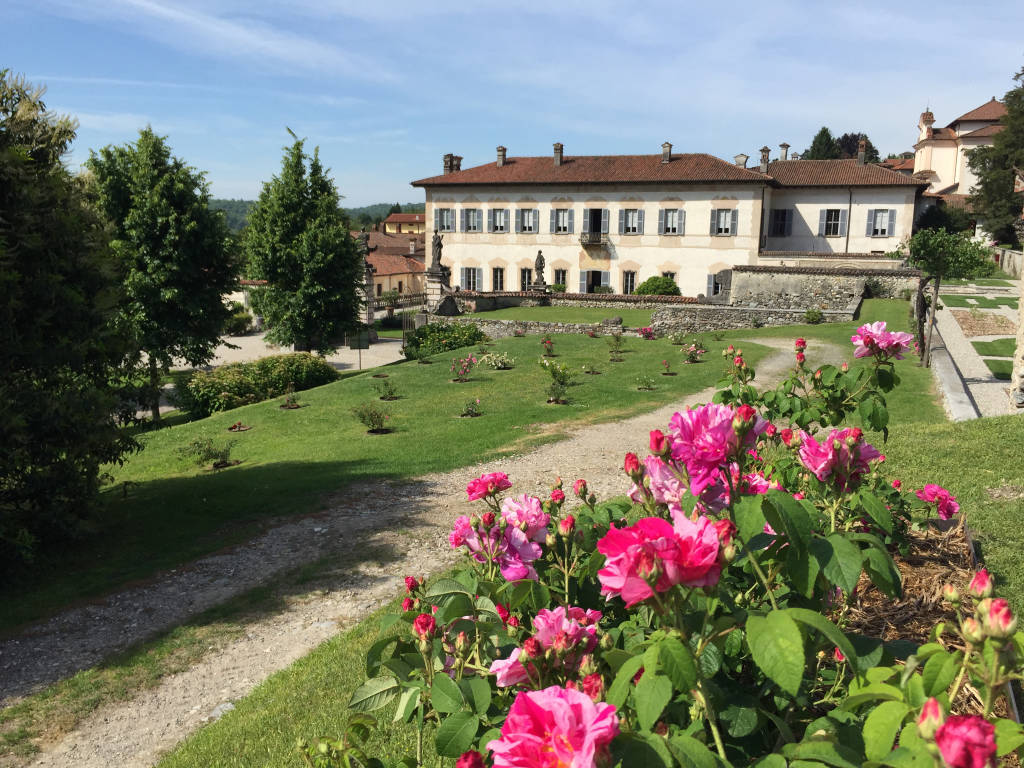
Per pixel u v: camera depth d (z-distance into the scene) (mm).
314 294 30016
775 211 42188
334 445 15062
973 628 1501
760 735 2051
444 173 49156
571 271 43500
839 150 83750
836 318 28703
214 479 13039
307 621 7484
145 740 5629
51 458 9133
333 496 11594
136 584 8648
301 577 8586
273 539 9914
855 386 4699
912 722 1610
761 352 23000
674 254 41344
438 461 13180
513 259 44656
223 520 10781
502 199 44312
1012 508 7180
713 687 1914
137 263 24500
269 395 22234
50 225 9000
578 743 1315
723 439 2047
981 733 1163
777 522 2016
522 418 16328
